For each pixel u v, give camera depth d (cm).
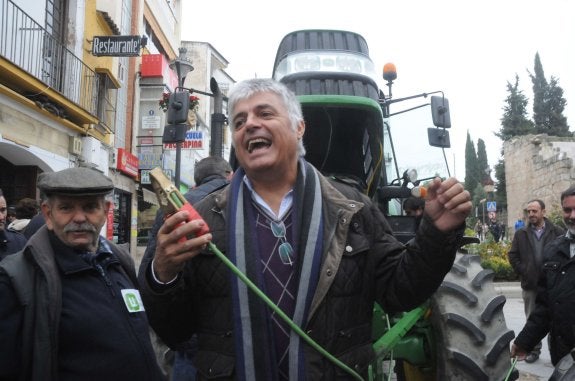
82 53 1347
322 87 386
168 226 161
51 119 1170
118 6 1666
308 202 189
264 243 189
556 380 286
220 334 183
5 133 990
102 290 227
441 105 436
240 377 174
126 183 1786
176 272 172
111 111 1609
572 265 338
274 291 182
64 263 220
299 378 171
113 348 217
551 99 4841
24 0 1072
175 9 2705
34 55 1100
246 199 197
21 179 1161
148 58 2030
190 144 2033
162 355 379
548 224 657
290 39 423
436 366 310
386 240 199
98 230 233
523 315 936
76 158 1320
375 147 400
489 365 293
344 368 178
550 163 2409
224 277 184
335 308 180
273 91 199
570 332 333
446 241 170
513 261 668
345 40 414
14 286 204
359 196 205
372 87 400
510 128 4769
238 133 196
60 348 211
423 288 179
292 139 197
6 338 201
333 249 183
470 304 302
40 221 393
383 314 311
